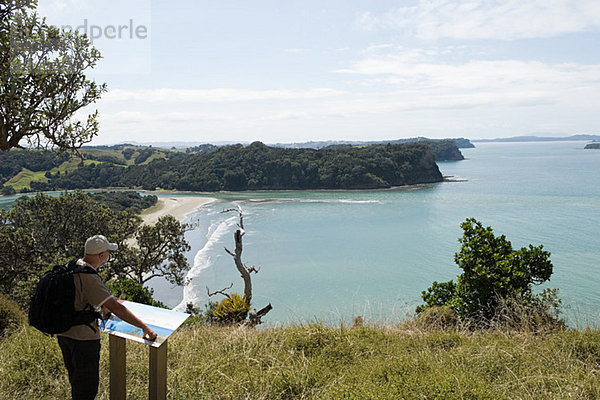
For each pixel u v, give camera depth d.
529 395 3.64
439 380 3.64
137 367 4.29
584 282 36.91
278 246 56.69
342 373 4.23
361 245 57.16
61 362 4.38
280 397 3.78
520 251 9.56
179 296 34.88
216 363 4.53
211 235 64.12
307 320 6.75
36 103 6.52
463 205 93.38
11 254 16.91
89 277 3.01
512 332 6.12
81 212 20.20
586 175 158.00
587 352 4.80
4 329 5.88
